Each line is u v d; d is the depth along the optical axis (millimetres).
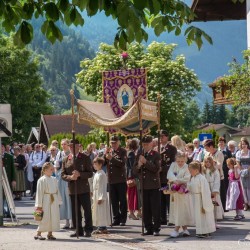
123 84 29203
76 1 7375
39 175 34094
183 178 16344
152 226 16906
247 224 19000
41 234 17547
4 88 78375
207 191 15867
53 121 76625
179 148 19891
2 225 20047
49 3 7410
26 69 80062
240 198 20469
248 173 23578
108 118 19859
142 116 17453
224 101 34312
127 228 18672
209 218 15922
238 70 30656
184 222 16203
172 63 59000
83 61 59219
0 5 7395
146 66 58938
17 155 33094
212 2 25391
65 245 15250
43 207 16438
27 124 80938
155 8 6996
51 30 7590
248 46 24641
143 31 7445
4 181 21109
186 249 14008
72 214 17141
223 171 22828
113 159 19344
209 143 20828
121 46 7492
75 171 16703
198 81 59656
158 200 16672
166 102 58344
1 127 20406
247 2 24281
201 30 7754
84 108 18453
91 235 17094
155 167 16547
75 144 16875
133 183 20969
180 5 7664
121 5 6945
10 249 14695
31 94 80188
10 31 7613
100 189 17688
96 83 58000
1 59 78750
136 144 21156
